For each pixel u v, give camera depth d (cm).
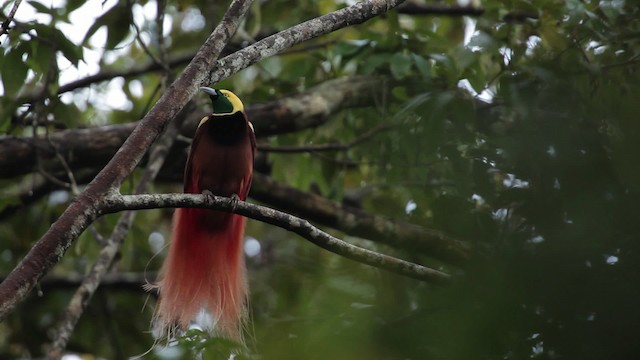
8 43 1197
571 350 534
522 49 1214
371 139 1423
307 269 1344
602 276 539
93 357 1544
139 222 1497
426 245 768
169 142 1295
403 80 1395
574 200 589
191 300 953
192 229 980
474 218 678
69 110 1279
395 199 1517
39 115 1258
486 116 1262
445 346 551
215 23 1424
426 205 1127
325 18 922
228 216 982
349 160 1515
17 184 1464
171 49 1566
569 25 1146
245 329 930
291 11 1451
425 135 1193
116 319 1562
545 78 941
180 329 920
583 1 1216
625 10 1112
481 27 1267
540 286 549
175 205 848
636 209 561
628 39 1100
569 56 1102
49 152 1278
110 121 1573
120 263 1478
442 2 1544
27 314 1543
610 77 971
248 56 877
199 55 852
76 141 1287
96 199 784
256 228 1622
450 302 567
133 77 1529
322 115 1397
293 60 1459
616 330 523
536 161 643
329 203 1420
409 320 575
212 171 1073
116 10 1288
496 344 551
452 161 1037
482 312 552
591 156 623
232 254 986
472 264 577
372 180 1562
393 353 559
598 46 1127
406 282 682
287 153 1491
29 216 1495
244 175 1088
